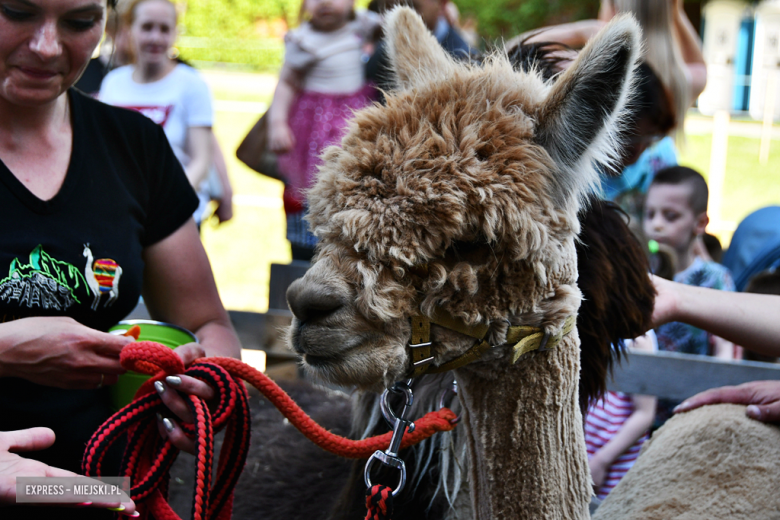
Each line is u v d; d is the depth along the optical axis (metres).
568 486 1.97
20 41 1.74
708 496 2.34
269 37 23.81
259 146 5.58
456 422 1.85
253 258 8.52
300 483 2.62
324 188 1.74
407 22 2.28
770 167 13.77
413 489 2.28
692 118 18.16
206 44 22.89
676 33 5.33
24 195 1.82
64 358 1.69
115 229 1.97
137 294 2.04
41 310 1.82
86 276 1.88
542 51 2.64
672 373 2.93
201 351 1.88
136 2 4.80
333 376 1.74
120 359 1.70
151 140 2.18
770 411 2.55
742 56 19.48
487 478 1.95
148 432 1.74
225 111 15.34
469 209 1.65
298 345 1.79
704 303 2.55
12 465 1.47
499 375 1.89
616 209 2.59
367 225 1.65
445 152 1.68
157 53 4.83
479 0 17.42
